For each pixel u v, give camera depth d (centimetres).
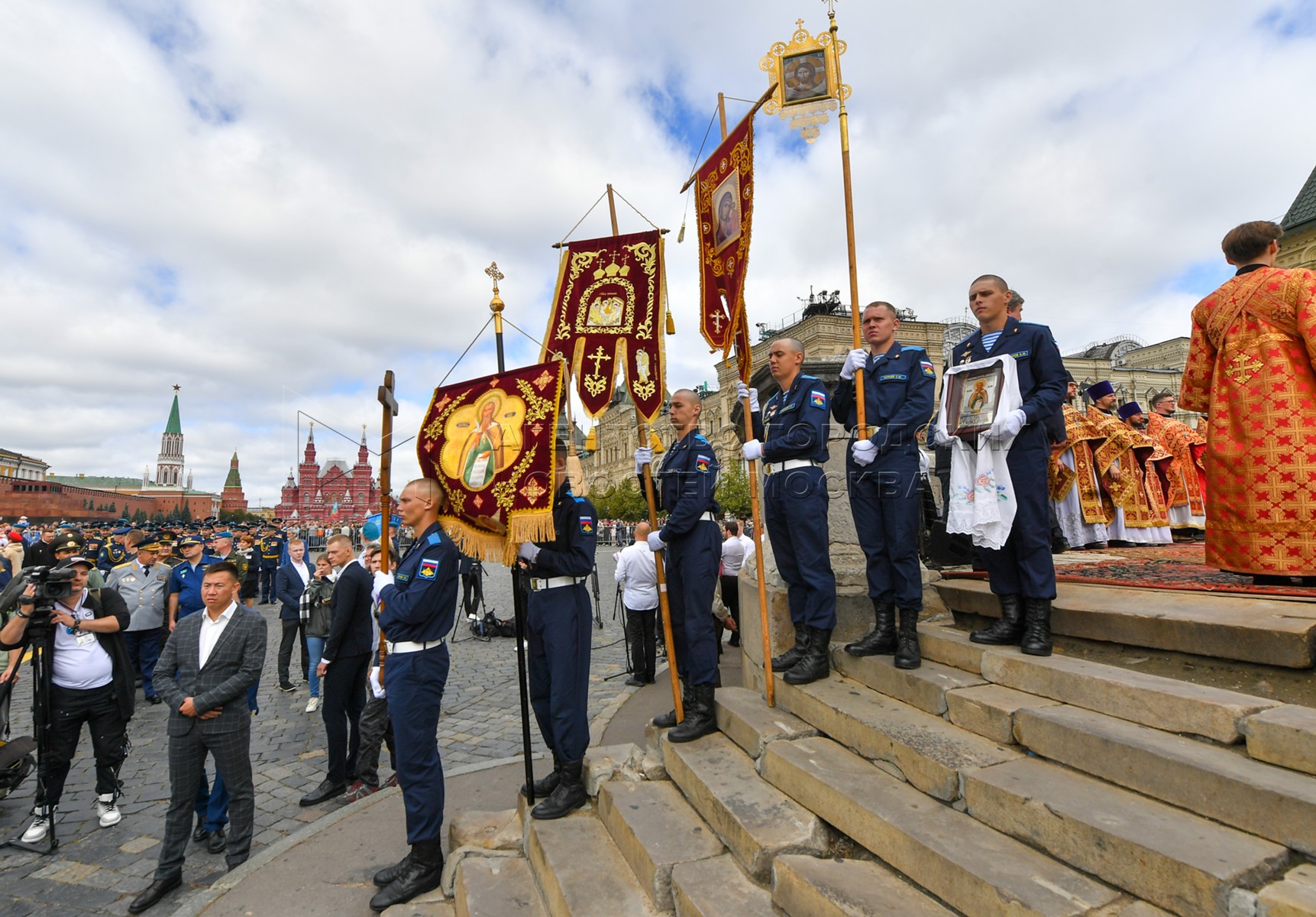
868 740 293
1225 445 330
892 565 349
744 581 508
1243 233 342
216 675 407
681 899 262
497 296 436
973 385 331
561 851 326
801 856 254
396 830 447
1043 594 300
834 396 407
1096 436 581
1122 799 208
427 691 370
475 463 376
